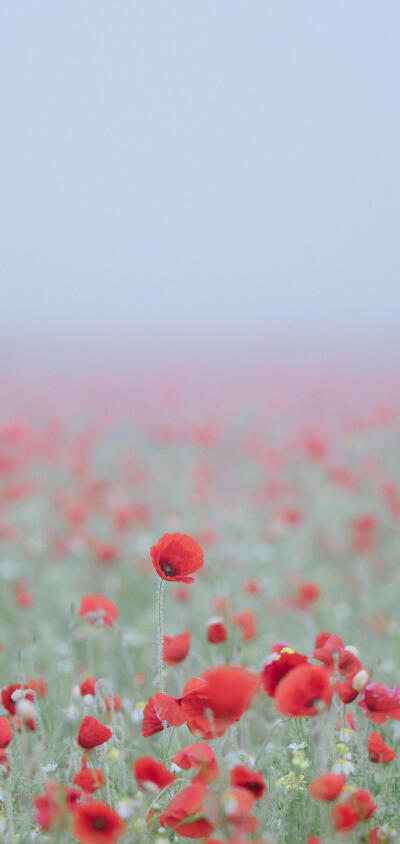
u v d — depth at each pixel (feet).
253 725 10.07
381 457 38.37
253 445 37.32
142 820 6.43
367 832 6.58
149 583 20.39
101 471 36.35
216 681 6.06
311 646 14.52
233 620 11.16
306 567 22.08
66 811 5.59
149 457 40.16
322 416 56.29
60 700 10.78
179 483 32.53
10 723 8.04
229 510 28.04
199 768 6.07
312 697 5.94
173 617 17.29
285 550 22.89
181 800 5.71
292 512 23.12
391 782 7.67
